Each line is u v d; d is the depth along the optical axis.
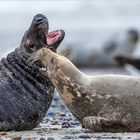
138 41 109.25
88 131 30.33
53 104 49.44
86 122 29.86
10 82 31.69
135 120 30.05
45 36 31.45
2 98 31.36
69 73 30.42
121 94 30.28
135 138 27.80
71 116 39.81
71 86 30.42
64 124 35.19
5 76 31.91
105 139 27.69
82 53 110.19
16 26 149.00
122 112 30.09
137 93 30.30
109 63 109.06
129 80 30.67
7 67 32.06
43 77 31.64
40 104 31.69
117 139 27.64
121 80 30.70
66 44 113.38
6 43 119.25
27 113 31.41
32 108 31.44
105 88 30.44
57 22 154.00
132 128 30.14
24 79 31.67
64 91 30.61
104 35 131.25
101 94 30.34
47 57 30.62
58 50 32.78
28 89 31.59
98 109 30.39
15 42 122.69
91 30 142.00
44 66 31.50
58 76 30.47
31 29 31.64
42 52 30.72
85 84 30.48
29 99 31.48
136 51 105.62
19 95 31.48
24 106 31.39
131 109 30.11
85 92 30.39
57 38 31.27
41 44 31.69
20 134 30.19
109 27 148.00
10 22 152.62
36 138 28.52
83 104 30.53
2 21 153.75
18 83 31.64
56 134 29.92
